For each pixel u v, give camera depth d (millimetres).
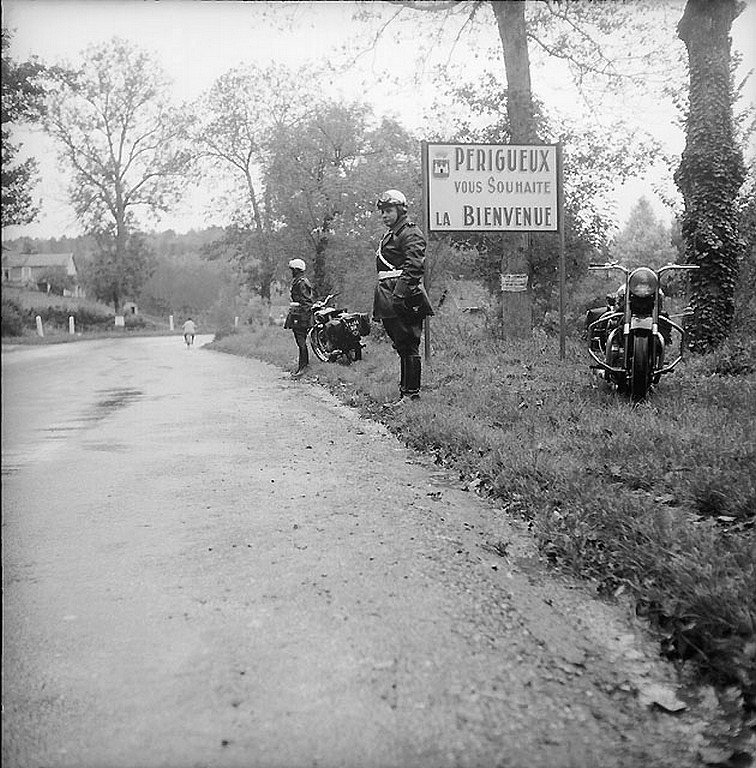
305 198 31141
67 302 52938
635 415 7895
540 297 21297
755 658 3264
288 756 2711
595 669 3377
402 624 3691
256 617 3754
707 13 13836
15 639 3557
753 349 11836
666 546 4332
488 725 2922
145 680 3195
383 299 10297
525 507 5395
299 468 6930
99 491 6195
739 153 13977
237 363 21062
